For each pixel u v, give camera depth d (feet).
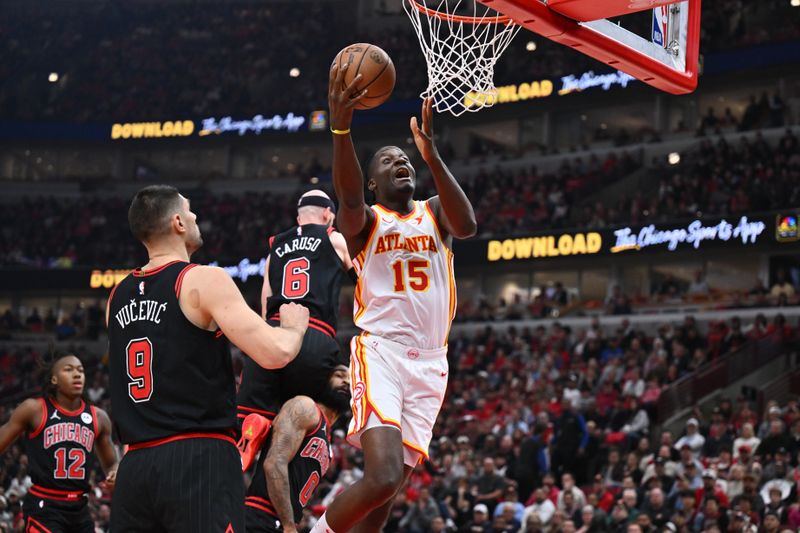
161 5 135.85
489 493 49.55
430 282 15.70
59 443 23.11
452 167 109.19
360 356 15.69
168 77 129.59
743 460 45.09
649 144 97.55
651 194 94.27
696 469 44.96
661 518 40.45
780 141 87.10
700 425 54.29
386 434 15.06
